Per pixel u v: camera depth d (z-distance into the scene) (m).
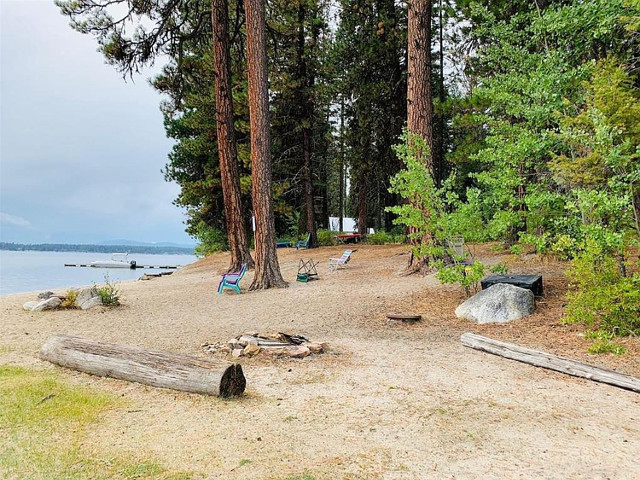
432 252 9.10
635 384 4.52
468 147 14.20
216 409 4.25
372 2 21.00
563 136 6.88
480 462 3.14
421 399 4.44
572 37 8.35
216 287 14.01
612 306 5.98
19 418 3.99
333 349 6.48
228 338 7.29
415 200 9.54
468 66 16.77
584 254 6.23
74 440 3.57
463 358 5.89
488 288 8.21
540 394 4.52
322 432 3.70
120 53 14.74
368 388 4.81
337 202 44.78
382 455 3.26
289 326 8.13
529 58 9.00
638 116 6.43
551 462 3.12
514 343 6.29
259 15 12.63
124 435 3.66
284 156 25.83
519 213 8.48
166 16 15.15
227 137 15.07
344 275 13.66
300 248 23.05
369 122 21.44
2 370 5.48
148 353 5.17
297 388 4.86
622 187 6.40
